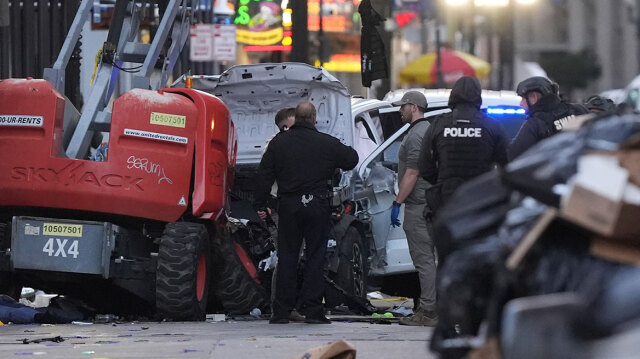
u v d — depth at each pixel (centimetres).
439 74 13212
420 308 4012
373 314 4562
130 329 3700
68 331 3609
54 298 4503
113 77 4528
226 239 4434
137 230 4244
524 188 1264
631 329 1091
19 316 4034
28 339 3238
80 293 4384
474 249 1303
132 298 4334
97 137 4488
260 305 4566
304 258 4394
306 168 3956
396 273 4872
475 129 3388
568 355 1082
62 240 4034
